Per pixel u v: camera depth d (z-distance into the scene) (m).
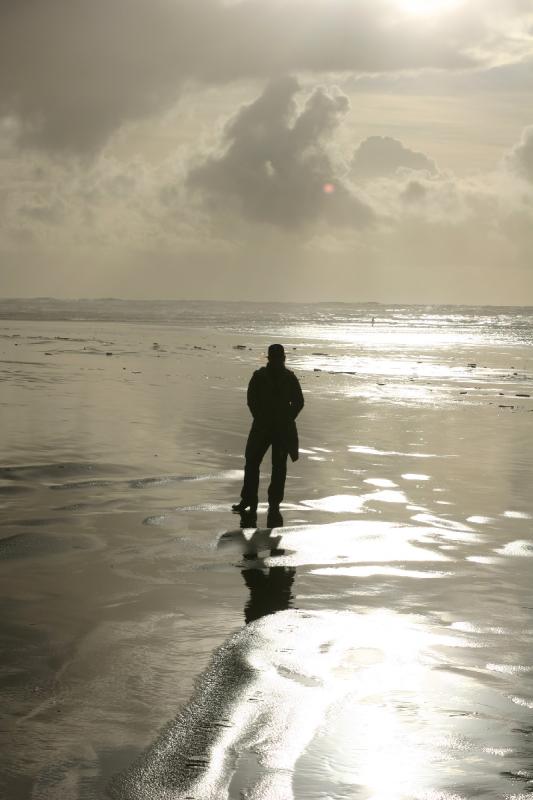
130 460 11.26
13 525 7.80
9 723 3.93
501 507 8.98
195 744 3.76
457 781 3.47
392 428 15.07
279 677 4.52
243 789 3.39
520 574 6.59
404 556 7.09
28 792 3.34
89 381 22.33
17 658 4.71
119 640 5.02
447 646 5.03
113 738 3.80
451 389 22.73
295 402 8.78
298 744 3.78
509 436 14.39
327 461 11.67
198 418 15.55
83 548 7.11
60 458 11.25
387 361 33.34
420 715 4.09
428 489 9.89
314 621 5.43
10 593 5.89
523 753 3.72
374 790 3.39
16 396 18.52
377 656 4.85
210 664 4.68
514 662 4.80
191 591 6.04
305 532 7.83
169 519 8.21
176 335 50.50
